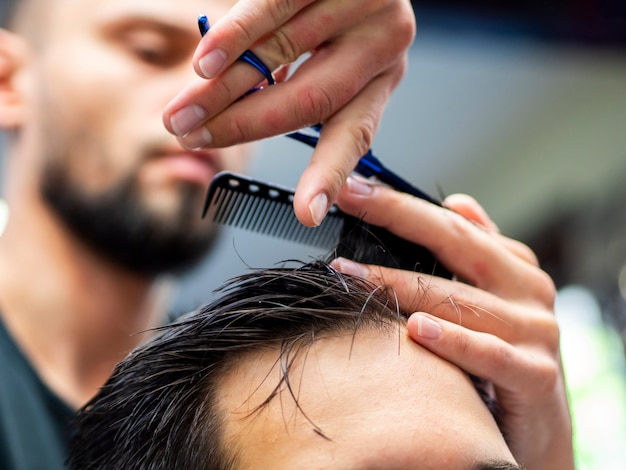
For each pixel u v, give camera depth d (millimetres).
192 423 682
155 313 1331
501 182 2787
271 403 644
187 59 1193
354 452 616
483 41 2252
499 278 803
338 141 680
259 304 705
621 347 2484
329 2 654
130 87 1174
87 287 1231
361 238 777
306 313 687
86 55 1175
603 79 2400
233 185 769
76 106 1176
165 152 1174
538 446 830
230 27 608
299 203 646
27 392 1150
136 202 1173
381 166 767
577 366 2480
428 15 2203
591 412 2355
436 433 632
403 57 758
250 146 1312
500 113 2516
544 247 2938
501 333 773
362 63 687
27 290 1219
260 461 632
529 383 758
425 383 661
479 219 910
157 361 727
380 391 646
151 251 1199
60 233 1215
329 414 632
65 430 1100
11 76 1259
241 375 674
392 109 2463
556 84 2439
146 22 1161
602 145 2641
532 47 2281
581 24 2260
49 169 1194
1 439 1085
